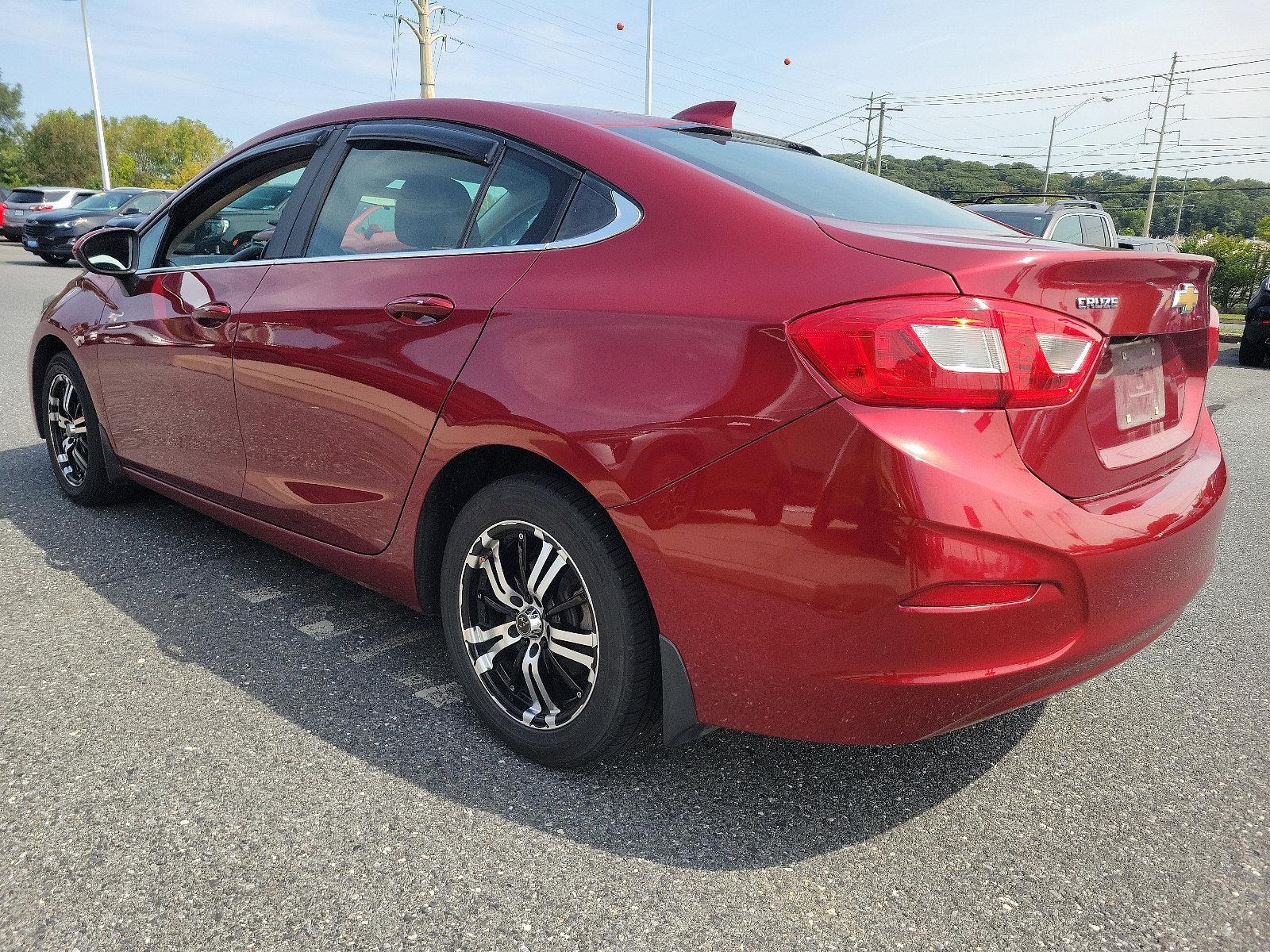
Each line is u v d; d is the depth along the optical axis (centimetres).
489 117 242
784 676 173
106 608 292
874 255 172
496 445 205
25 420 552
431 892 171
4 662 254
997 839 195
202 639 273
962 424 161
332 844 183
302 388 253
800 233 183
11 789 196
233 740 220
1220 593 345
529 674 215
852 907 173
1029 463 167
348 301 242
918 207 239
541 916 166
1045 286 168
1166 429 213
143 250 338
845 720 171
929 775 219
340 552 261
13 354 791
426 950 157
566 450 189
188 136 10138
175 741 218
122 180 9100
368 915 165
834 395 160
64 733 219
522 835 189
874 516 158
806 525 163
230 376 280
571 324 195
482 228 228
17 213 2402
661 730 232
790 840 192
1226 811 208
